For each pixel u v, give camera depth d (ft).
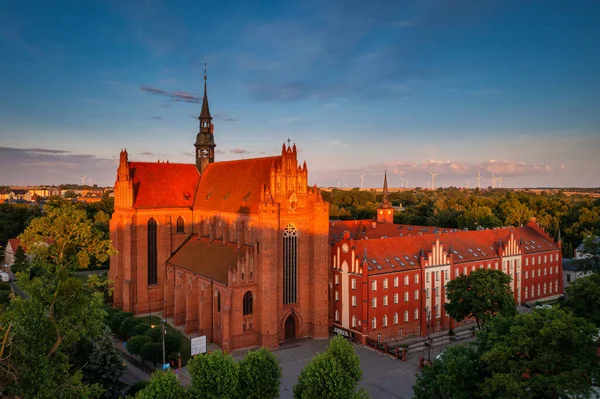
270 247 238.27
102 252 196.24
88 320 140.87
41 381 119.55
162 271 311.47
